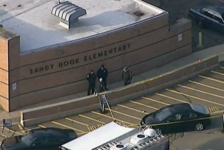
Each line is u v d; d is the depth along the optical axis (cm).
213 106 17212
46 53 17025
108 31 17600
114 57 17875
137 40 18075
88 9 18662
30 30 17725
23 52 16812
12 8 18738
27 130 16312
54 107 16662
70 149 13850
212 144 15800
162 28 18438
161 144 14050
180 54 19088
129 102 17338
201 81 18175
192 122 16000
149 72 18512
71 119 16738
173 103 17350
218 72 18512
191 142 15862
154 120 15925
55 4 18938
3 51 16625
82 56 17438
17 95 17062
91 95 17138
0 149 15150
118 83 18038
